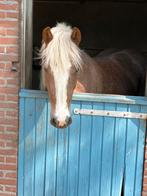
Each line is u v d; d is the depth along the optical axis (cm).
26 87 276
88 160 275
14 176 287
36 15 614
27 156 280
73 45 232
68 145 274
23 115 270
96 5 605
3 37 257
